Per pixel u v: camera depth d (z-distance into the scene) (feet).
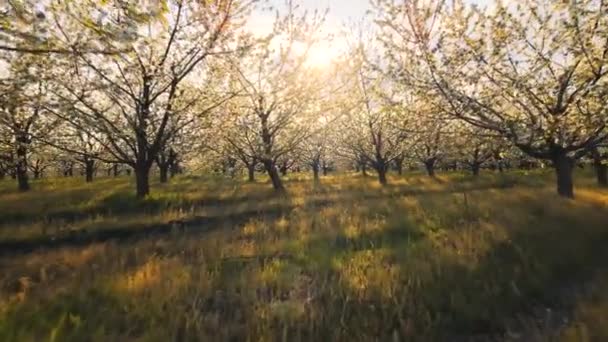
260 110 70.95
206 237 33.83
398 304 18.11
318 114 72.90
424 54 46.19
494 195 51.31
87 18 18.53
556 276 21.45
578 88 43.09
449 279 21.07
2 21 18.69
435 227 34.73
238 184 85.40
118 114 60.13
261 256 27.20
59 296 19.89
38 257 29.37
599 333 14.70
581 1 39.11
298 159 146.51
